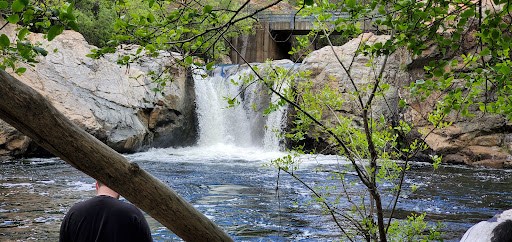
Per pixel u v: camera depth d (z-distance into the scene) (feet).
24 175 43.75
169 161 58.13
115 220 8.39
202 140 76.89
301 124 12.94
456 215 30.63
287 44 109.50
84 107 60.44
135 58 9.18
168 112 71.05
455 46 8.85
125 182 6.52
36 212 29.17
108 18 82.07
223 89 77.87
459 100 9.79
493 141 58.49
